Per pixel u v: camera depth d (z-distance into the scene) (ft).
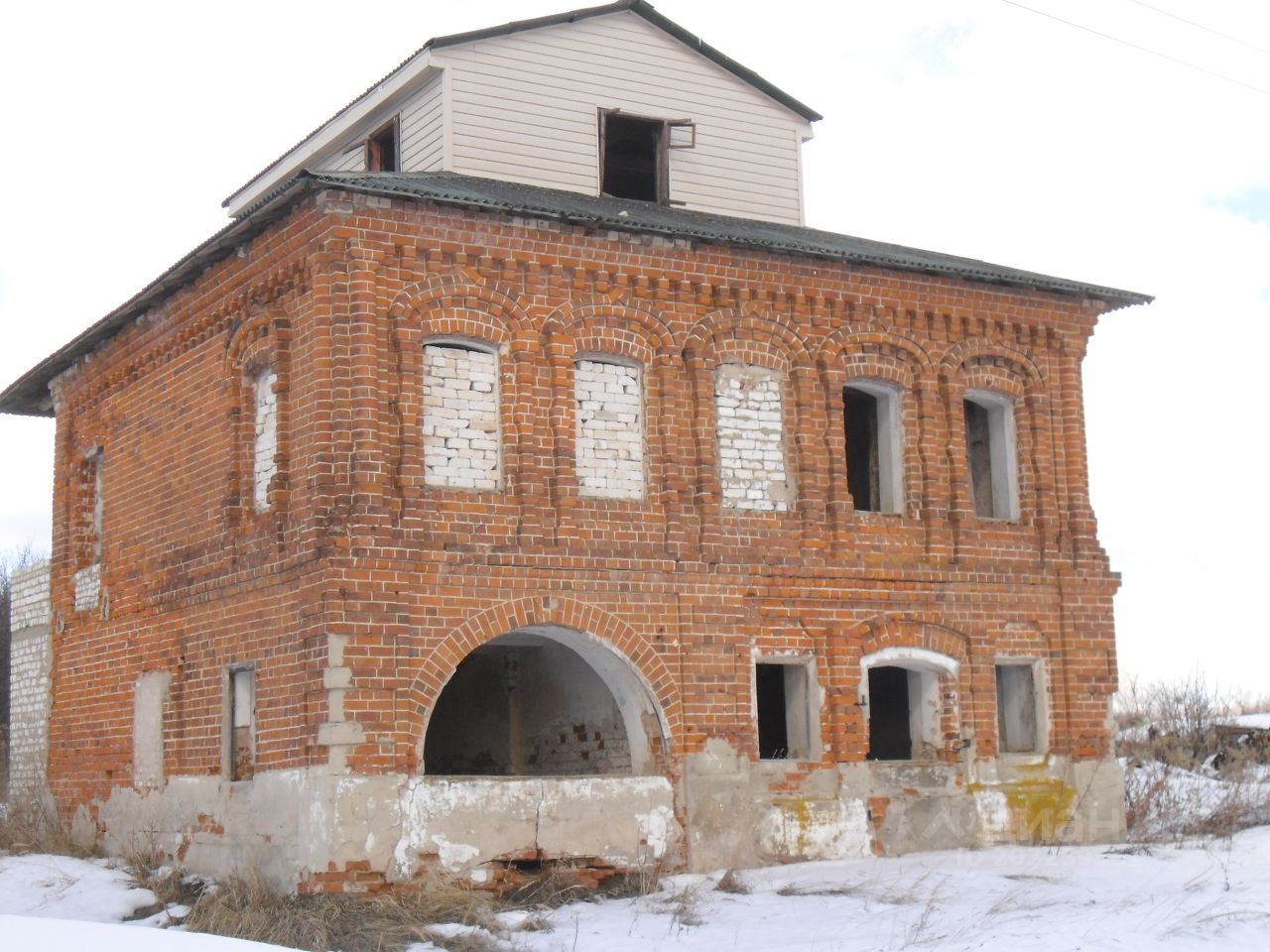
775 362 64.54
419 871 53.36
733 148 79.77
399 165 75.77
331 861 51.98
